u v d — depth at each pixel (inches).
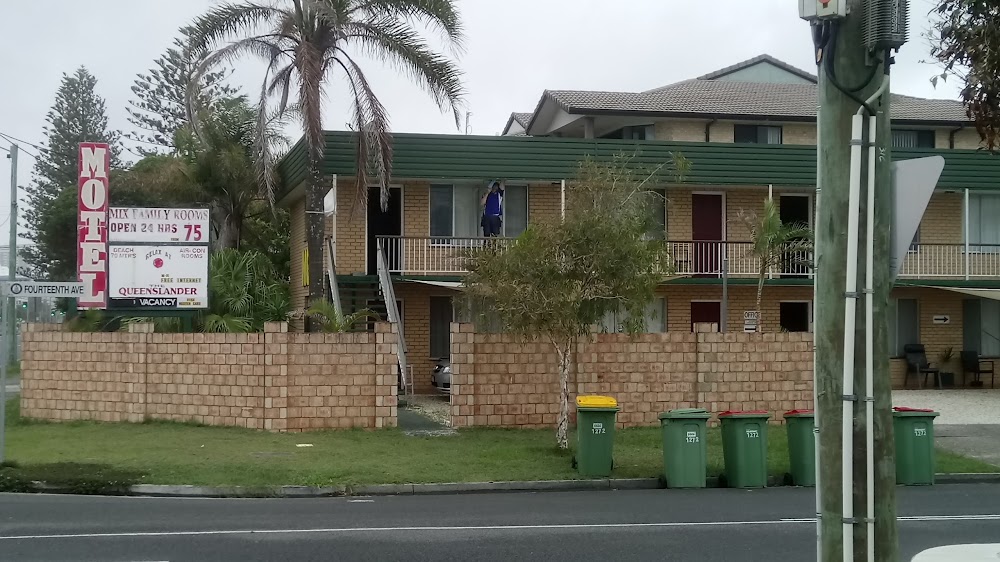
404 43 862.5
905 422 572.1
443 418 788.0
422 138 978.1
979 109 311.0
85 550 360.2
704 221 1092.5
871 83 203.8
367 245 1004.6
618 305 623.8
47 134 2017.7
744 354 755.4
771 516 446.3
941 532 408.2
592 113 1203.2
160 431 698.2
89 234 770.2
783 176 1047.0
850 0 203.6
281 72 864.9
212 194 1193.4
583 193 808.9
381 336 713.6
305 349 704.4
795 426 565.3
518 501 496.7
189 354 725.9
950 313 1133.1
